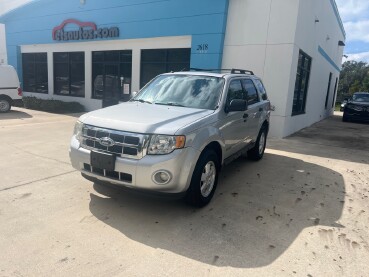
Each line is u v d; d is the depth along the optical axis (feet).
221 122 15.08
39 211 13.28
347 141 35.29
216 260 10.34
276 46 32.96
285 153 26.48
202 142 13.14
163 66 42.29
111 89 48.83
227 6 35.32
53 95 57.21
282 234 12.30
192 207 14.17
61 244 10.87
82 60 51.90
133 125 12.46
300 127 43.19
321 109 61.52
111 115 13.66
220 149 15.25
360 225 13.43
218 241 11.52
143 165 11.93
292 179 19.20
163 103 16.38
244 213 13.98
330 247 11.50
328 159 25.17
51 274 9.29
